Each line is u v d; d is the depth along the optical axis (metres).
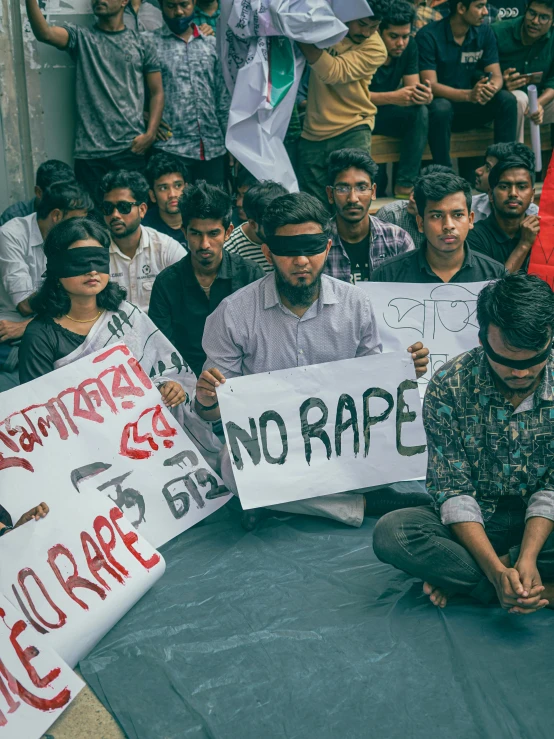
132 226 4.57
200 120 5.97
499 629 2.73
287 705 2.43
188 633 2.77
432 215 3.87
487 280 3.96
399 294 3.90
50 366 3.51
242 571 3.12
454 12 6.44
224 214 3.91
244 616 2.84
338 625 2.78
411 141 6.40
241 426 3.27
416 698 2.44
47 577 2.74
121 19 5.79
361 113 6.03
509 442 2.79
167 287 4.18
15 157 6.09
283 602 2.92
